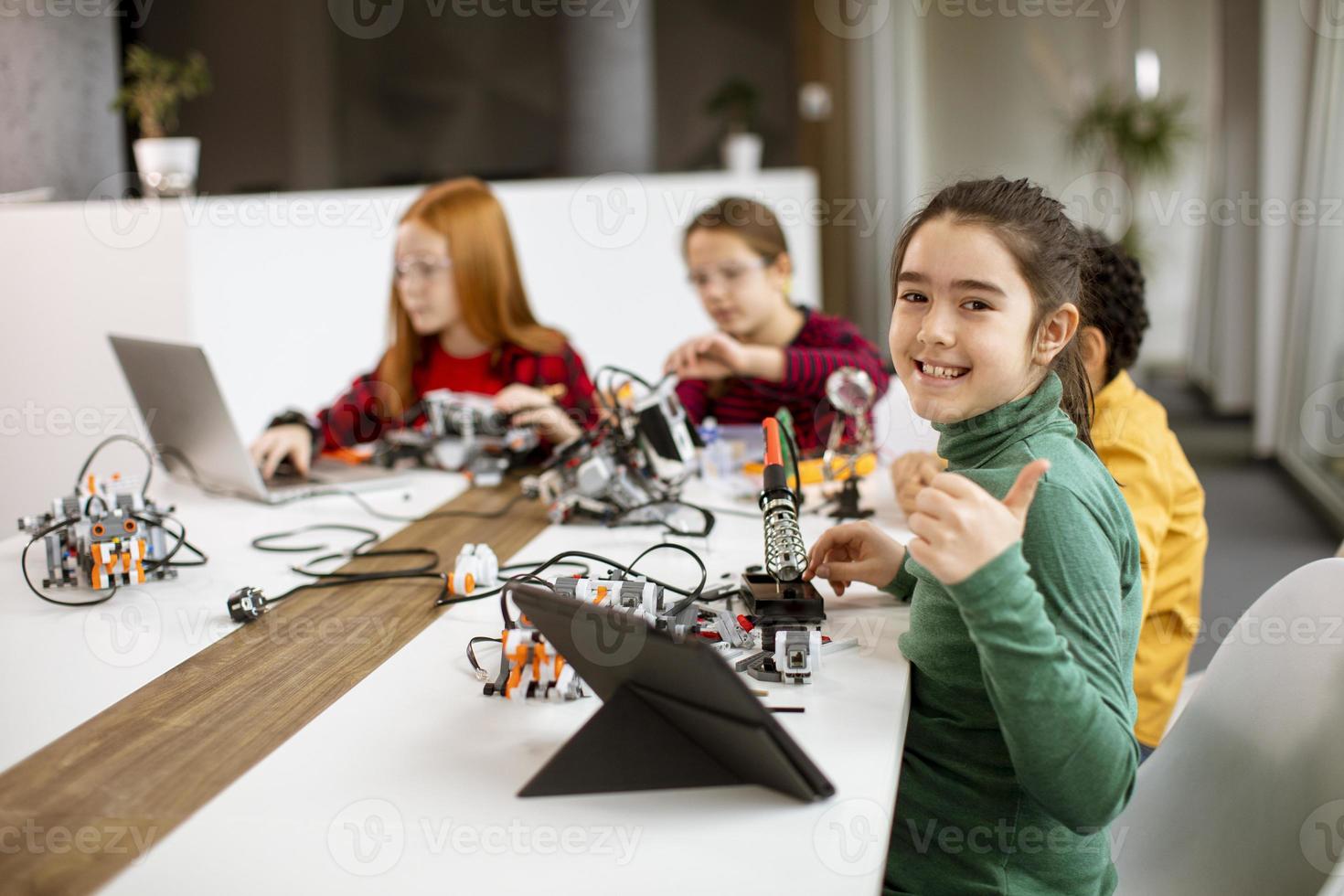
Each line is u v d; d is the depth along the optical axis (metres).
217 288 2.71
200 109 4.16
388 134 4.50
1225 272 5.29
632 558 1.33
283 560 1.37
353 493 1.74
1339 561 0.96
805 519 1.49
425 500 1.69
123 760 0.84
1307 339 4.25
